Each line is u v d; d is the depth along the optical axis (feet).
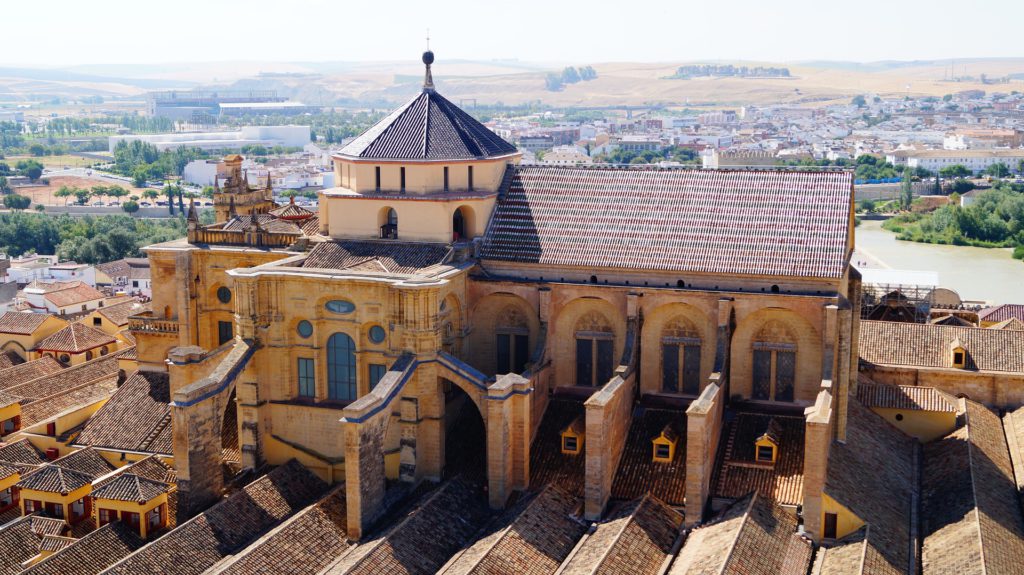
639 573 230.07
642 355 293.02
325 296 283.59
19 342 465.47
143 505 264.72
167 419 322.55
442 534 247.09
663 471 268.21
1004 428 326.24
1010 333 346.95
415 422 275.59
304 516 250.57
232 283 333.62
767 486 258.37
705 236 288.10
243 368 282.36
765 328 282.97
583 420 285.02
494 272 300.81
